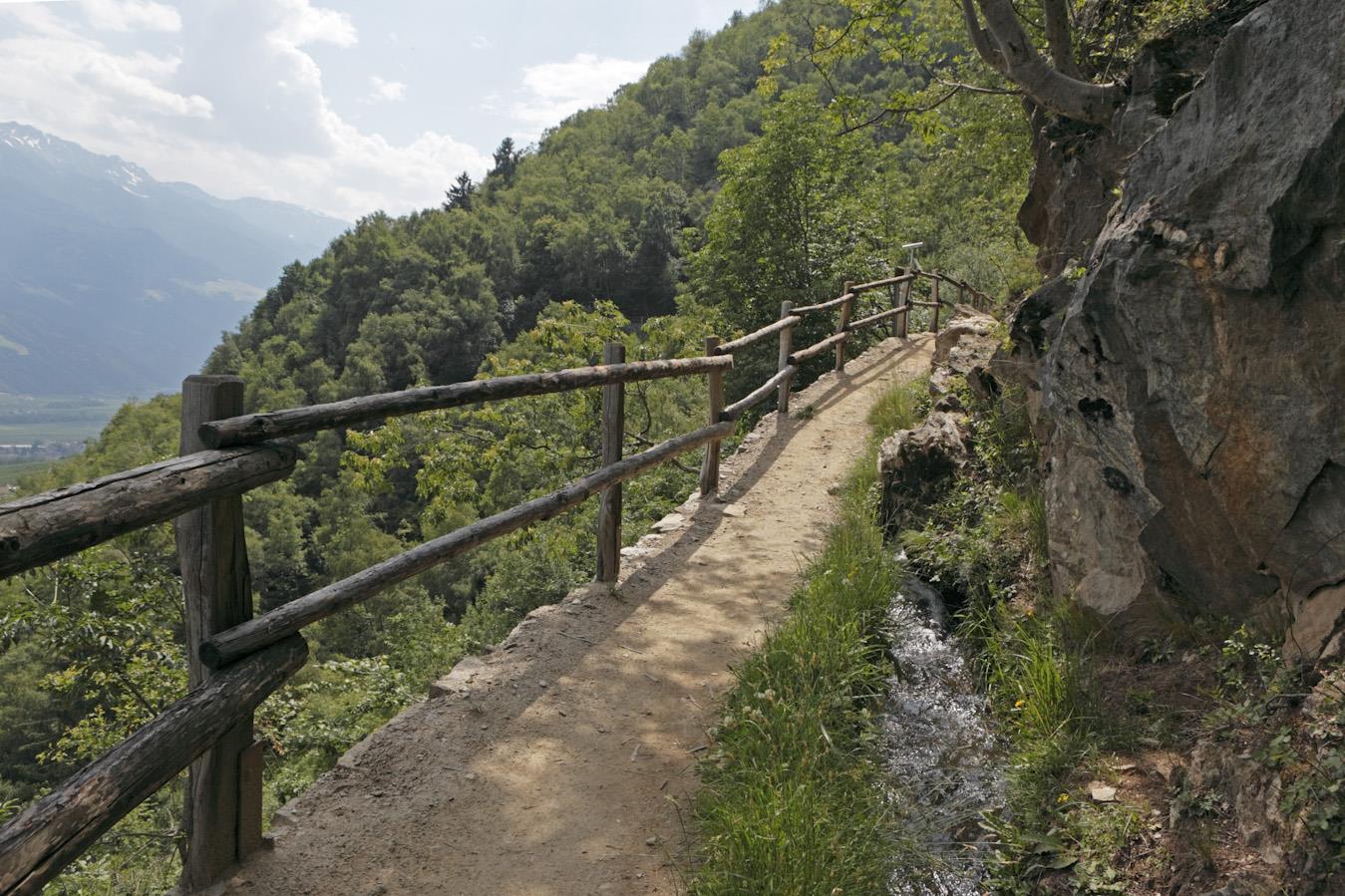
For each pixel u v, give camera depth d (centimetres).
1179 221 296
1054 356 368
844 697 377
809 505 718
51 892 793
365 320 8912
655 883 289
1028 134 1351
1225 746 264
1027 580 462
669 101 14300
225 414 247
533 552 2080
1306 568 285
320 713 1068
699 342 1781
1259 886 216
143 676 880
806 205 2289
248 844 274
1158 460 324
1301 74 260
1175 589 346
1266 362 278
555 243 10088
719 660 451
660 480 1655
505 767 347
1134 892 247
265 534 5812
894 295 1532
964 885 285
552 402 1398
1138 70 449
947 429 628
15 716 2667
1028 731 335
